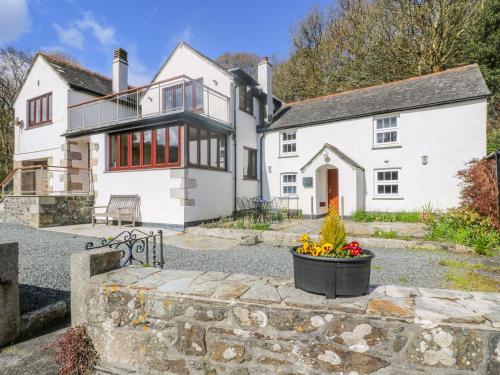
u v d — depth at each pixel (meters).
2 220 11.49
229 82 12.64
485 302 2.22
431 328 1.98
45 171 13.79
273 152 14.41
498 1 16.83
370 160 12.12
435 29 17.91
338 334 2.14
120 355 2.69
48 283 4.59
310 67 24.22
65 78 13.22
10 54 23.09
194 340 2.47
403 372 2.01
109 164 11.79
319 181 13.00
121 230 9.65
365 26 21.11
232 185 12.66
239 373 2.35
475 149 10.22
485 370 1.89
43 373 2.68
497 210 7.35
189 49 13.60
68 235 8.60
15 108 15.47
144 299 2.62
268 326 2.29
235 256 6.57
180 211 9.91
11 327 3.17
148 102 14.56
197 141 10.80
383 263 5.84
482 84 10.48
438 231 7.70
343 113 12.89
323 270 2.30
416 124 11.23
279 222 11.09
